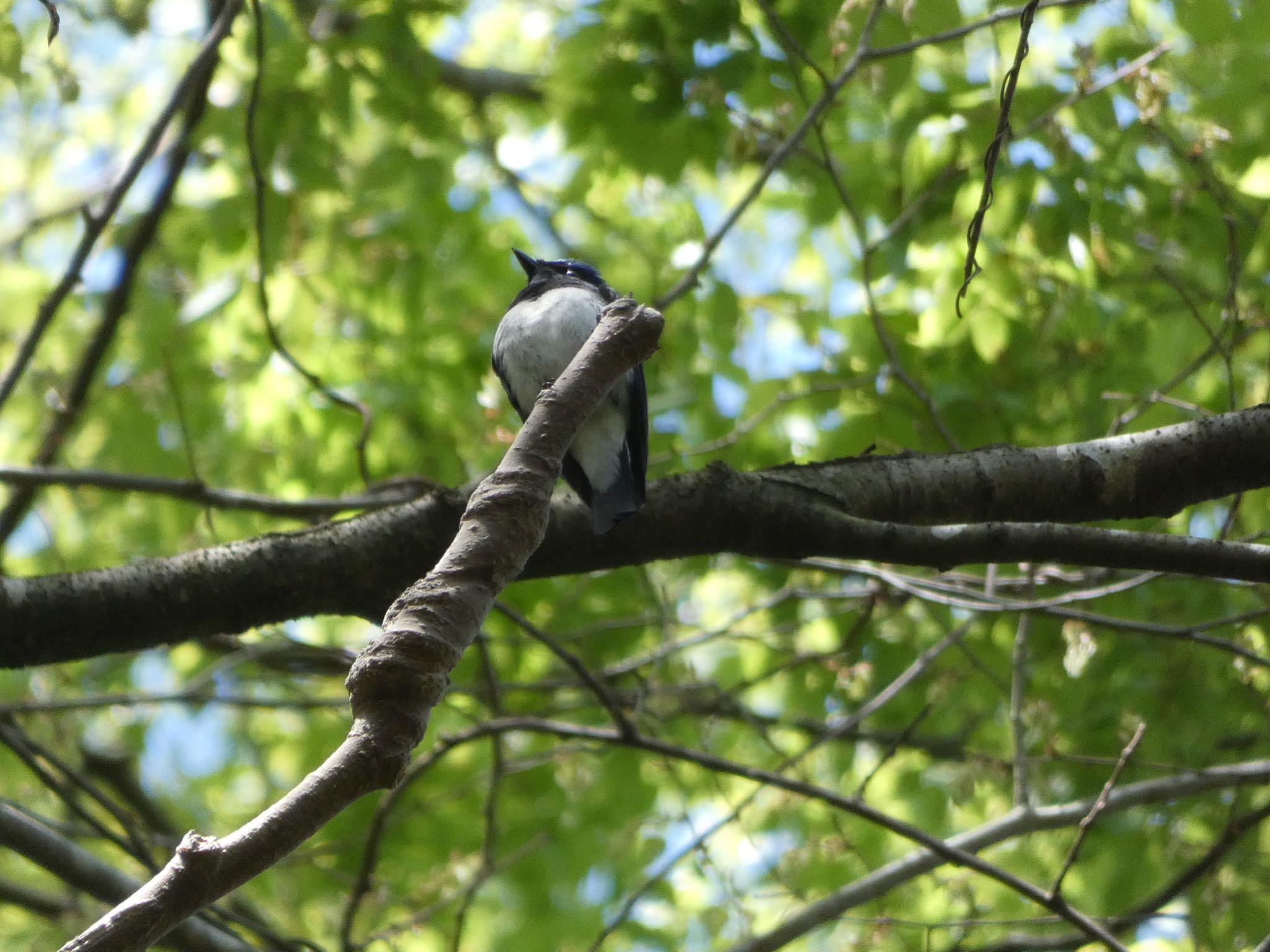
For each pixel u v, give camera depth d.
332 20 10.98
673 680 11.52
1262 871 9.77
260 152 10.13
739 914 9.17
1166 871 10.48
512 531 3.50
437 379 11.45
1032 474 6.16
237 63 10.40
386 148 10.97
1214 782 8.66
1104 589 8.54
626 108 10.20
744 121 8.74
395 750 2.92
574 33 10.22
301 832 2.70
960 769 9.28
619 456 5.92
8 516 9.51
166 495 8.34
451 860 9.54
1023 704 9.19
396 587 5.98
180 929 7.16
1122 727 8.79
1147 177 10.11
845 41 8.45
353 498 8.55
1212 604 10.41
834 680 10.98
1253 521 10.13
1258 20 9.62
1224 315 8.33
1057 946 8.85
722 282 11.34
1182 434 6.17
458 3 11.02
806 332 11.25
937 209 9.86
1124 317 10.63
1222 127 9.17
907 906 11.38
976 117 9.74
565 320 8.68
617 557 6.11
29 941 11.30
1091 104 9.67
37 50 11.16
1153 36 10.89
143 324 11.47
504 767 9.52
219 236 10.53
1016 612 8.76
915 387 8.34
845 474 6.18
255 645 10.17
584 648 11.34
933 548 5.80
